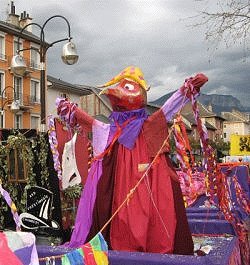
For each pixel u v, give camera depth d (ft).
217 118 263.08
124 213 11.94
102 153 12.76
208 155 13.66
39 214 18.81
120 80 13.28
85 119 13.19
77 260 9.78
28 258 8.63
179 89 12.75
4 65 123.44
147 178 12.19
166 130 12.74
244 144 42.14
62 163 18.43
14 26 131.13
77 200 19.17
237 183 20.31
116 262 10.22
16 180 18.98
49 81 134.31
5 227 18.99
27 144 18.85
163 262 9.93
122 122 12.89
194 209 18.42
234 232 15.56
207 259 10.02
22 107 127.75
